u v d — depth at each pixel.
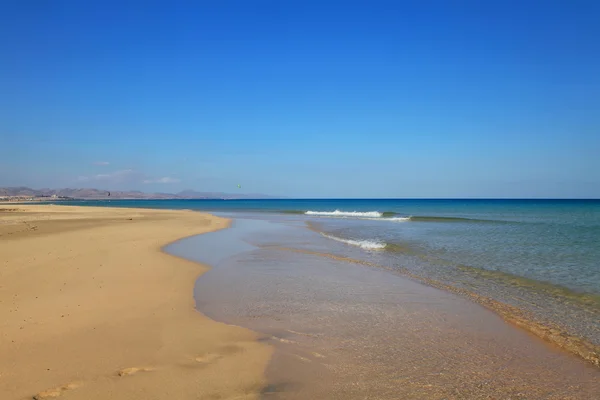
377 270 14.09
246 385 5.33
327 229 31.41
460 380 5.73
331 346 6.98
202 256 17.12
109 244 18.72
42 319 7.73
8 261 13.28
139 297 9.80
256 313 8.91
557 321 8.50
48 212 48.91
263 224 37.34
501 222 39.50
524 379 5.80
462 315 8.91
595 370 6.14
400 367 6.14
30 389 4.91
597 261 15.56
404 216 54.75
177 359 6.11
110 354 6.17
